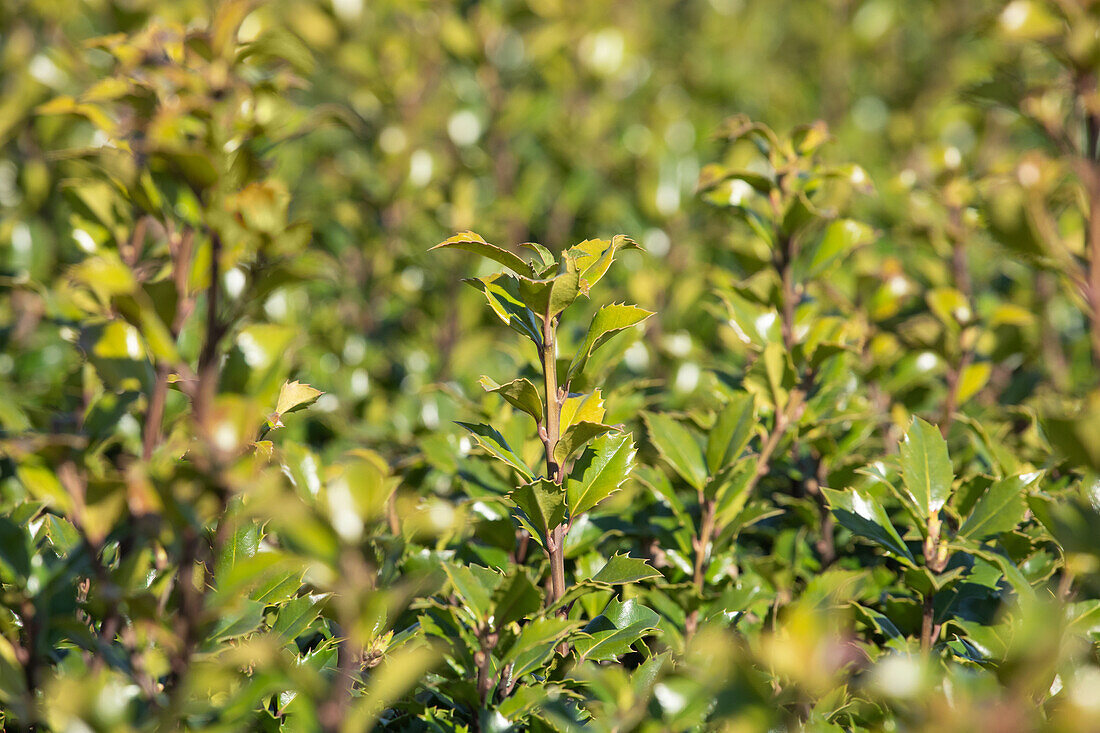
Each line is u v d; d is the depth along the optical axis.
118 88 1.21
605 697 1.14
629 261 1.88
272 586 1.19
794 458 1.39
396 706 1.18
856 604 1.21
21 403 1.42
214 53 1.22
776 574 1.32
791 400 1.33
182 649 1.10
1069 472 1.33
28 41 1.87
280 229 1.14
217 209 1.13
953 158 1.56
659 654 1.22
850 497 1.24
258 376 1.14
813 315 1.39
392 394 1.71
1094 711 1.07
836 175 1.35
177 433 1.22
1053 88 1.38
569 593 1.17
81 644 1.14
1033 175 1.34
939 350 1.45
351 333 1.73
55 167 1.64
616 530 1.30
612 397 1.37
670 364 1.58
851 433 1.38
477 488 1.32
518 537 1.31
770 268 1.44
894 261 1.51
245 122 1.24
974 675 1.12
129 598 1.09
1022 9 1.34
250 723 1.16
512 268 1.18
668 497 1.30
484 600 1.17
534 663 1.18
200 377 1.13
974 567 1.22
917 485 1.23
